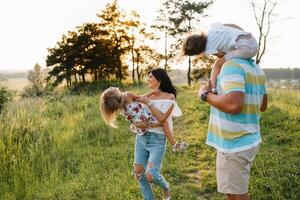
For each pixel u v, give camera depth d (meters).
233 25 3.86
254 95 3.66
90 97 19.17
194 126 11.84
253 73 3.64
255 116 3.71
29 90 51.88
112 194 6.37
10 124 10.02
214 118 3.84
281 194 6.00
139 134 5.32
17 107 15.83
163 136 5.32
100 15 61.53
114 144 10.04
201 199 6.29
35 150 8.34
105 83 51.72
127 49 58.47
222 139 3.71
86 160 8.31
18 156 7.89
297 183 6.25
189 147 9.34
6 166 7.51
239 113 3.63
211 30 3.75
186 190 6.61
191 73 49.88
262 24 40.31
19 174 7.07
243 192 3.74
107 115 5.36
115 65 61.88
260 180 6.47
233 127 3.65
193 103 15.91
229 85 3.50
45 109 15.30
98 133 11.12
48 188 6.82
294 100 14.15
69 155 8.89
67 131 11.02
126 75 63.25
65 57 61.53
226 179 3.74
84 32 62.44
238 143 3.64
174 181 7.11
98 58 60.84
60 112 15.14
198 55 3.86
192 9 50.56
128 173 7.38
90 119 13.12
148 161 5.29
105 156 8.71
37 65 59.94
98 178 7.18
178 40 52.19
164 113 5.21
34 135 9.75
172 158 8.34
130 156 8.72
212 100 3.61
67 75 62.31
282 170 6.79
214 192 6.50
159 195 6.23
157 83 5.37
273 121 10.78
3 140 8.73
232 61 3.61
